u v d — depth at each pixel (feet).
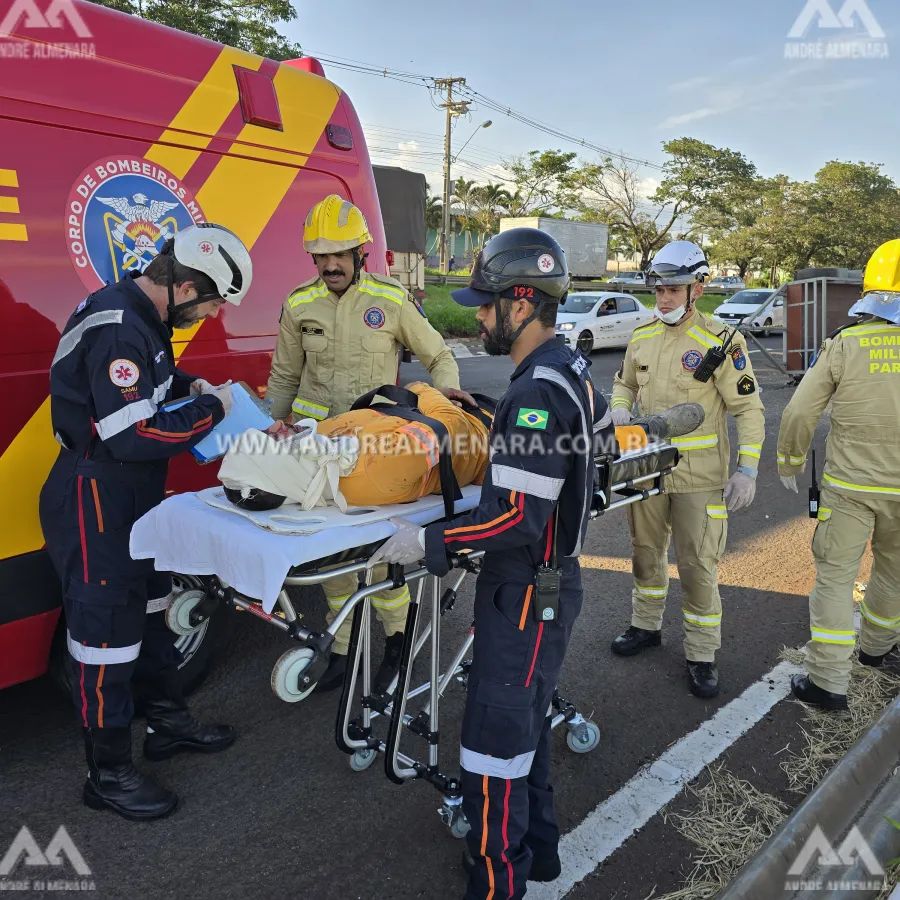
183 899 7.05
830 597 10.23
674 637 12.62
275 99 10.62
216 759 9.16
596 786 8.83
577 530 6.13
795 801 8.61
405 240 40.09
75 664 7.64
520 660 6.20
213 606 7.55
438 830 8.11
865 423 9.69
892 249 9.57
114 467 7.28
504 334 6.28
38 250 8.10
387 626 10.66
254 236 10.43
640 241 166.61
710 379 10.19
